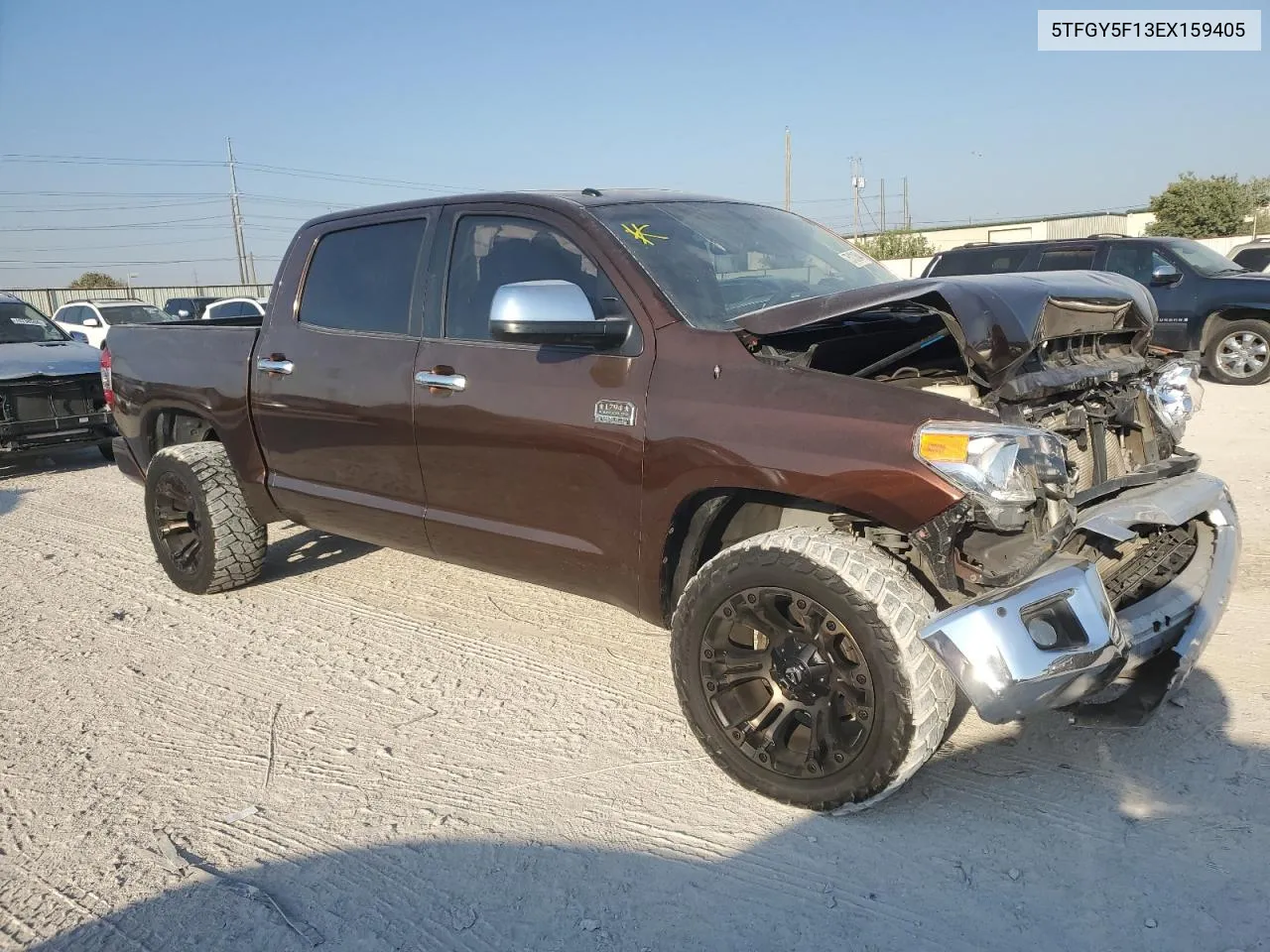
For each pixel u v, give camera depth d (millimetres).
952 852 2754
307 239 4586
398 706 3881
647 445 3211
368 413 4117
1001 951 2373
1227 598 3314
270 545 6199
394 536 4254
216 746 3602
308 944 2531
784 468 2879
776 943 2445
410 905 2664
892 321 3469
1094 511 2922
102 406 9172
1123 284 3352
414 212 4148
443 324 3941
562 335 3176
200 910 2674
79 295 33375
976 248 13102
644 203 3893
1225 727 3318
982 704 2529
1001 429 2615
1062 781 3070
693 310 3355
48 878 2842
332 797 3221
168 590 5426
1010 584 2639
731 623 3012
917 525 2693
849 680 2779
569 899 2656
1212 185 42969
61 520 7301
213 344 4957
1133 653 2842
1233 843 2715
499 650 4402
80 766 3484
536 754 3451
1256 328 11117
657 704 3799
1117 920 2447
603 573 3477
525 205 3779
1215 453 7477
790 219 4402
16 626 4938
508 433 3607
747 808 3027
